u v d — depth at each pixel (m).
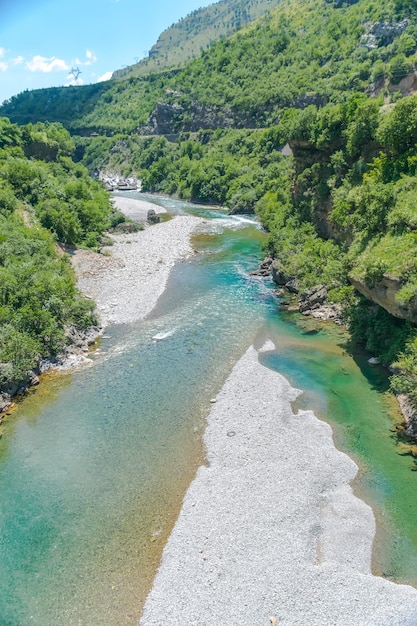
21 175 72.56
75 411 34.06
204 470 27.47
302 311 48.84
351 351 39.97
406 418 30.69
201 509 24.62
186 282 59.66
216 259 69.38
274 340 43.25
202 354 41.41
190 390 36.00
